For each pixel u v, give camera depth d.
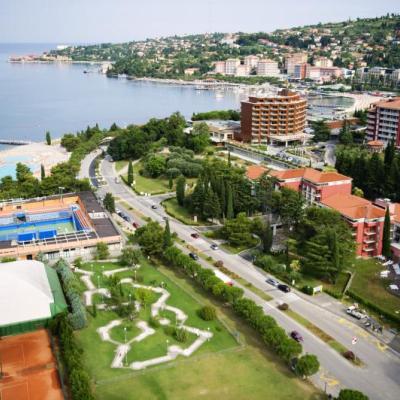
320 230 163.00
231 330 129.50
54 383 108.62
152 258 174.50
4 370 113.06
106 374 111.38
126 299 141.88
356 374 112.75
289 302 144.88
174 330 128.50
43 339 125.06
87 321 131.62
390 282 155.50
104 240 178.38
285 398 104.44
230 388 107.38
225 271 163.62
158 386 107.81
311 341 125.06
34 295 132.75
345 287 152.88
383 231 171.75
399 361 117.94
